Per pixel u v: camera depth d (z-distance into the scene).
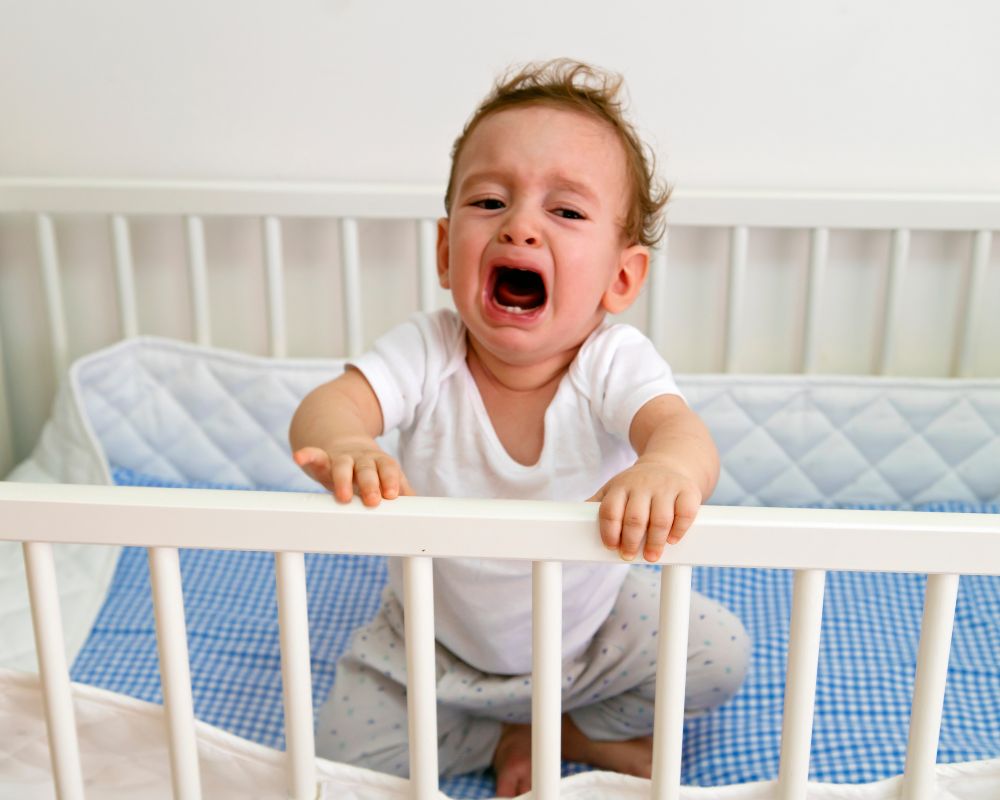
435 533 0.55
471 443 0.85
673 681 0.57
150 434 1.44
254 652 1.13
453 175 0.84
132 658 1.11
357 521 0.55
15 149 1.42
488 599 0.86
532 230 0.75
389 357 0.84
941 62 1.36
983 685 1.06
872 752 0.96
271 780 0.65
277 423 1.43
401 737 0.96
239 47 1.38
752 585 1.23
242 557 1.28
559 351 0.82
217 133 1.42
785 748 0.58
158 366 1.43
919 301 1.46
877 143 1.39
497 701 0.93
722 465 1.42
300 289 1.48
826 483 1.42
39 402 1.55
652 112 1.38
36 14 1.37
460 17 1.36
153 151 1.42
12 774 0.71
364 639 0.99
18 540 0.57
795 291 1.46
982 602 1.17
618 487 0.56
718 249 1.45
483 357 0.84
